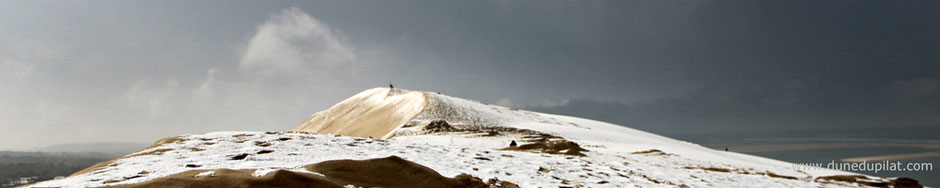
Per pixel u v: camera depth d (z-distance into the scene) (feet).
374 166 59.72
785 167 170.19
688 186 80.59
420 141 208.64
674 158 159.02
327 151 87.35
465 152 101.45
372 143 107.14
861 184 115.03
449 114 344.08
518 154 108.99
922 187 118.52
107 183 44.60
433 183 57.88
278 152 82.84
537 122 381.40
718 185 86.63
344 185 50.06
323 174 52.90
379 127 358.02
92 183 44.62
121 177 51.44
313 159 73.77
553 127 318.24
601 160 119.44
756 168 145.79
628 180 79.51
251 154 79.41
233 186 43.55
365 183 53.36
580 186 69.41
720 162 163.94
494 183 63.77
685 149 254.27
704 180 91.25
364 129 374.84
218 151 84.43
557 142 161.89
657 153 183.62
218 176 46.88
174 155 78.89
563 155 125.59
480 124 315.37
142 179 45.62
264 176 46.44
